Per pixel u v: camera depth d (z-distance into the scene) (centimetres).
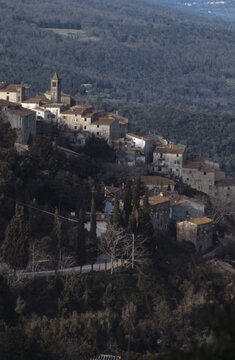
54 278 18412
